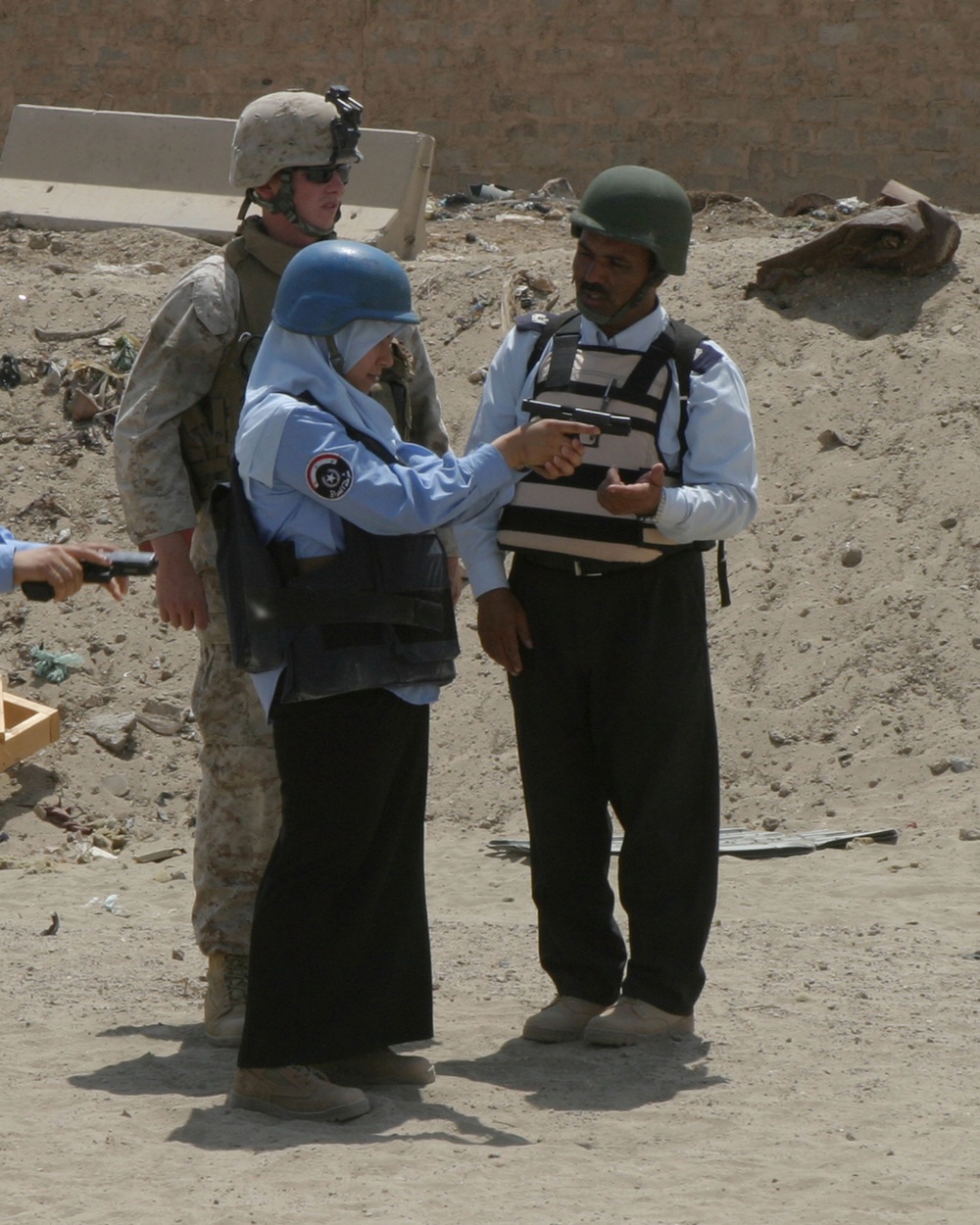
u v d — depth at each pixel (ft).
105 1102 52.31
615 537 54.29
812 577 115.24
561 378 55.36
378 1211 42.16
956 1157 47.37
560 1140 48.65
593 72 232.32
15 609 116.78
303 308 47.75
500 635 56.49
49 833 100.99
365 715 47.96
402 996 51.08
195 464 58.54
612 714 55.77
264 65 245.04
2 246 157.28
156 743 108.37
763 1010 62.85
